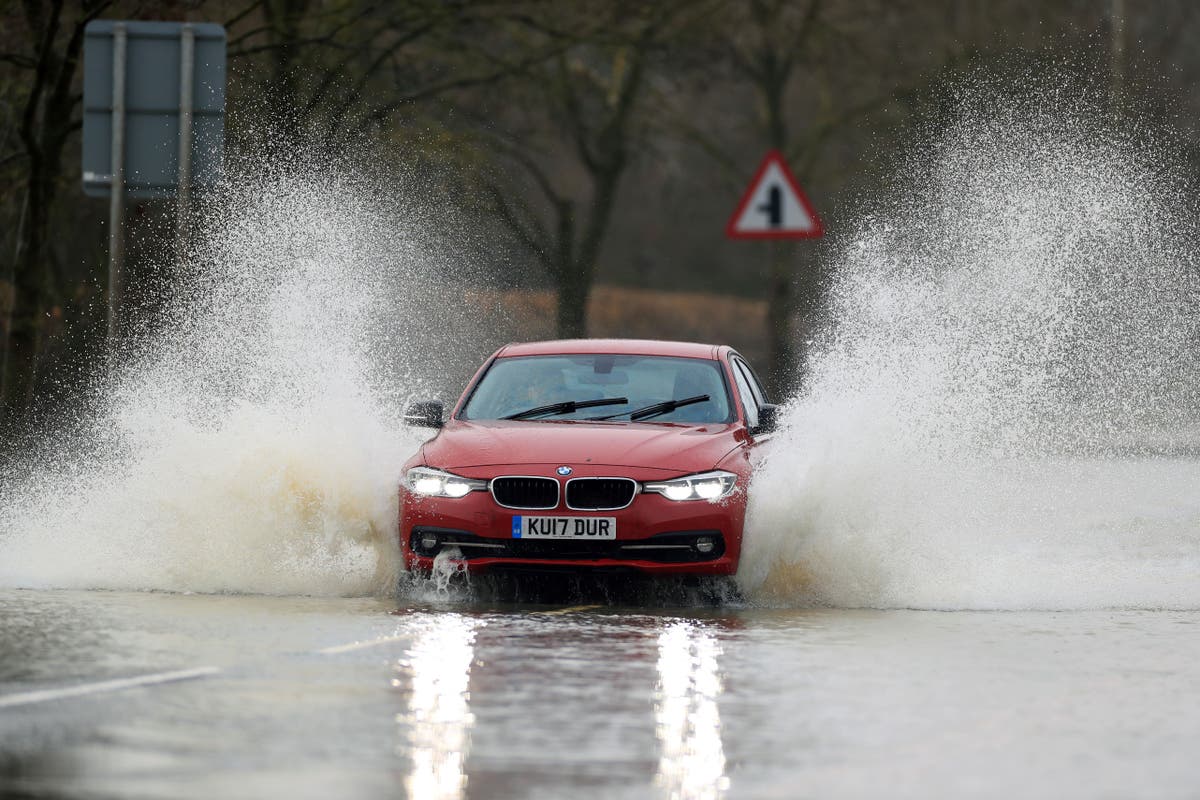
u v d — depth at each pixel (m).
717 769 22.92
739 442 45.34
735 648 34.03
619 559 42.09
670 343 51.22
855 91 156.12
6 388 85.38
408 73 112.19
